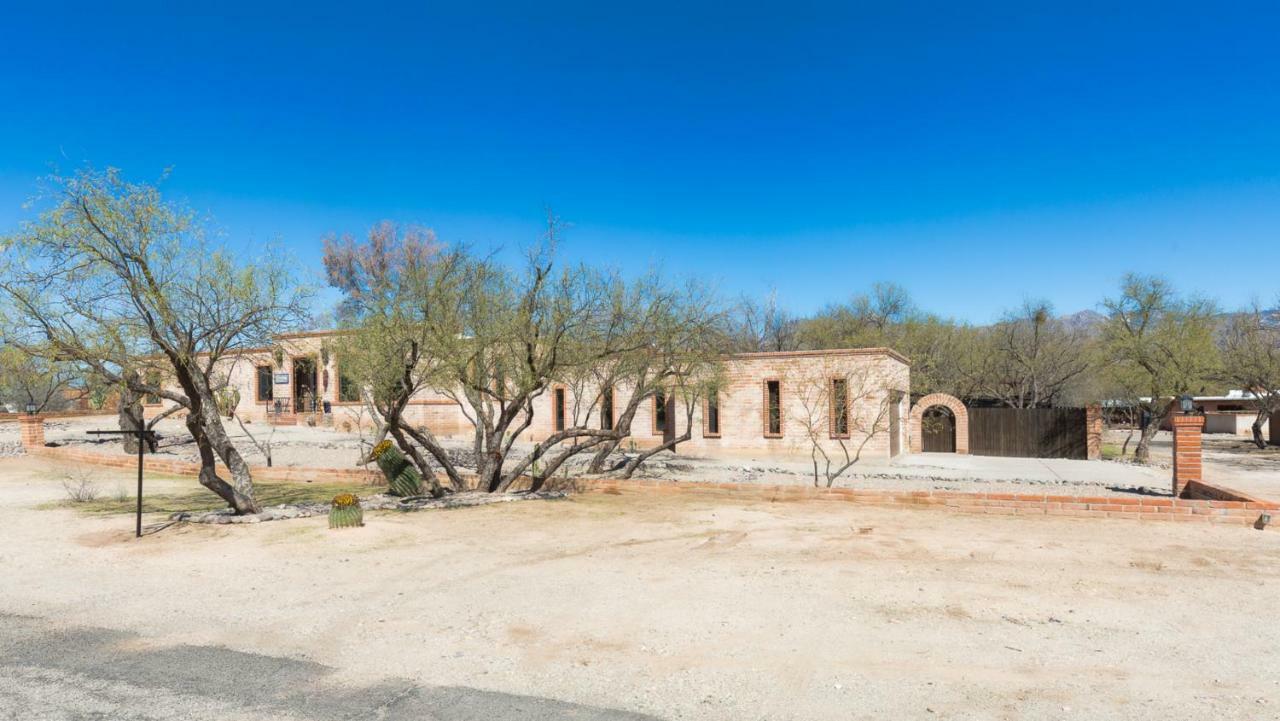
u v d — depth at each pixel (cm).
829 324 4375
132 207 957
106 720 424
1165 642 554
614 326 1406
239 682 484
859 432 2527
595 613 633
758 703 447
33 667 512
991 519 1112
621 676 491
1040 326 4084
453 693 464
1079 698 452
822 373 2552
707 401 2408
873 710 436
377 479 1698
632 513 1184
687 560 841
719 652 536
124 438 2189
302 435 2697
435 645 556
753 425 2695
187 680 488
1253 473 2611
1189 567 795
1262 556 848
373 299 1245
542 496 1393
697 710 438
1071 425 2905
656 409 2838
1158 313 3164
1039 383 4081
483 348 1271
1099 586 716
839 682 479
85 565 818
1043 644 550
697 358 1670
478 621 614
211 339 1054
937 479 2064
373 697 458
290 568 805
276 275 1059
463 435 2981
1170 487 1916
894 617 617
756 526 1065
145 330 976
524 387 1335
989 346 4281
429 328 1216
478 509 1220
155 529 1016
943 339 4284
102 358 976
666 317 1517
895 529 1034
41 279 943
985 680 481
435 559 850
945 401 3008
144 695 462
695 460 2483
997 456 2917
